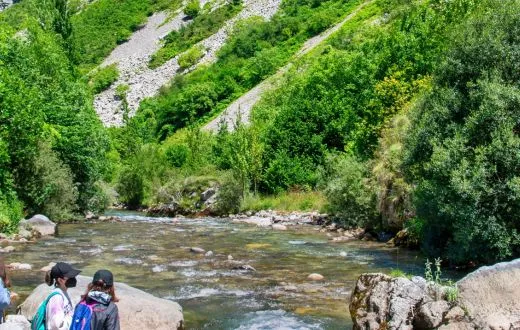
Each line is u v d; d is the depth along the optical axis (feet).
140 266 45.65
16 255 49.26
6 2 401.70
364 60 128.88
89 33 424.46
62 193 80.28
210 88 272.51
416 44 112.47
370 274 28.25
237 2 403.95
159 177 151.02
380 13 226.17
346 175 71.05
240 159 113.39
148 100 313.73
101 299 17.76
